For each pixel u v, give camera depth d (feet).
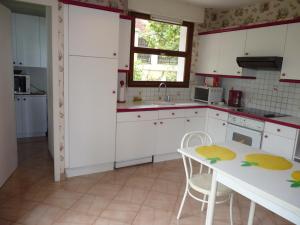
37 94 15.08
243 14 13.39
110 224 7.43
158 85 13.96
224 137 12.48
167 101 13.75
